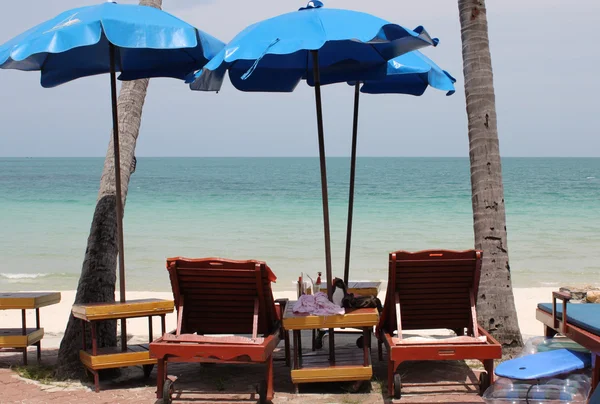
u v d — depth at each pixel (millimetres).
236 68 6660
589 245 21188
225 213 32281
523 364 5105
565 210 33125
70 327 6402
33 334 6805
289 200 40375
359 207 34375
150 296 12570
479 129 6809
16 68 6492
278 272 16500
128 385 6070
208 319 5949
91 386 6035
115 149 6133
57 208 37156
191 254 19547
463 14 6914
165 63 6984
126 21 5230
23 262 18406
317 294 5754
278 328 6129
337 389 5812
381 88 7562
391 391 5496
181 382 6137
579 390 4926
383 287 13836
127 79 6957
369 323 5570
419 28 4949
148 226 26922
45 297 6809
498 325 6695
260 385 5418
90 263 6648
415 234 23703
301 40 5008
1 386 6027
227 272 5582
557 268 17016
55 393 5797
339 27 5160
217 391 5824
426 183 57188
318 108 5902
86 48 6539
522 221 28391
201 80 6129
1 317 10734
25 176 86812
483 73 6805
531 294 12703
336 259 18438
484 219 6785
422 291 5824
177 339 5430
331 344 5816
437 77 6500
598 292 10000
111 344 6547
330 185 56594
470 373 6215
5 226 27578
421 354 5348
